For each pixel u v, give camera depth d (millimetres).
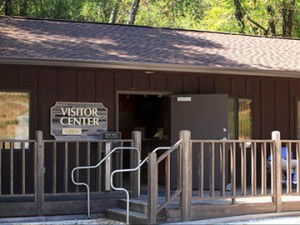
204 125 11539
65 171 9344
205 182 11547
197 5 27359
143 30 13141
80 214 9539
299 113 12984
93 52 10492
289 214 9336
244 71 11062
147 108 15227
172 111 11711
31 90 10680
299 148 9531
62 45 10703
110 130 11227
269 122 12648
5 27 11523
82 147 10984
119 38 12008
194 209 8586
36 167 9180
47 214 9305
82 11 22516
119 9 26891
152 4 28156
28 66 10555
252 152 9203
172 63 10523
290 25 22984
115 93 11273
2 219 8977
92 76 11133
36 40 10820
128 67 10234
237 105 12320
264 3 22422
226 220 8719
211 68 10781
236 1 23297
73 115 10953
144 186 12047
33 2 20016
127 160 13984
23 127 10672
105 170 10102
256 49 13000
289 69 11516
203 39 13188
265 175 9297
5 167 10414
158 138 13719
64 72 10930
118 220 9094
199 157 8703
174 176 11547
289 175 9508
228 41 13359
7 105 10586
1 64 10047
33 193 9625
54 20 12609
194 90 11930
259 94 12570
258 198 9836
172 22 27844
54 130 10797
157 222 8367
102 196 9797
